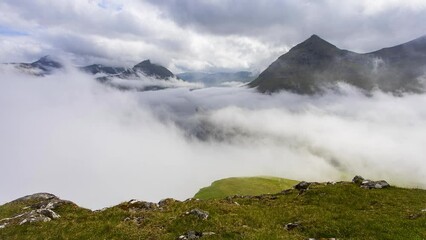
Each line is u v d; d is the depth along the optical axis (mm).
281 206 40062
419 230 27062
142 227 31547
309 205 39344
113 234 29641
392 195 40531
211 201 42750
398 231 27344
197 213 32844
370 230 28172
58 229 31453
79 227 31953
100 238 28766
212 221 31172
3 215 38844
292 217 34344
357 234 27766
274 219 34000
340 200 40062
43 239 29188
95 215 36344
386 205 36844
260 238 26578
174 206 39438
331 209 36656
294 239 26734
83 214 37531
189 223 31078
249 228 29641
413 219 30359
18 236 30141
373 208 36125
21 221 34156
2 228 32625
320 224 30625
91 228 31359
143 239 28266
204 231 28891
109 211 37312
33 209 40281
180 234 28734
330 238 27344
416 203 37000
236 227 29641
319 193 43562
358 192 42062
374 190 43312
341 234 28266
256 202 43969
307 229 29906
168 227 30688
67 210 39625
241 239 26547
